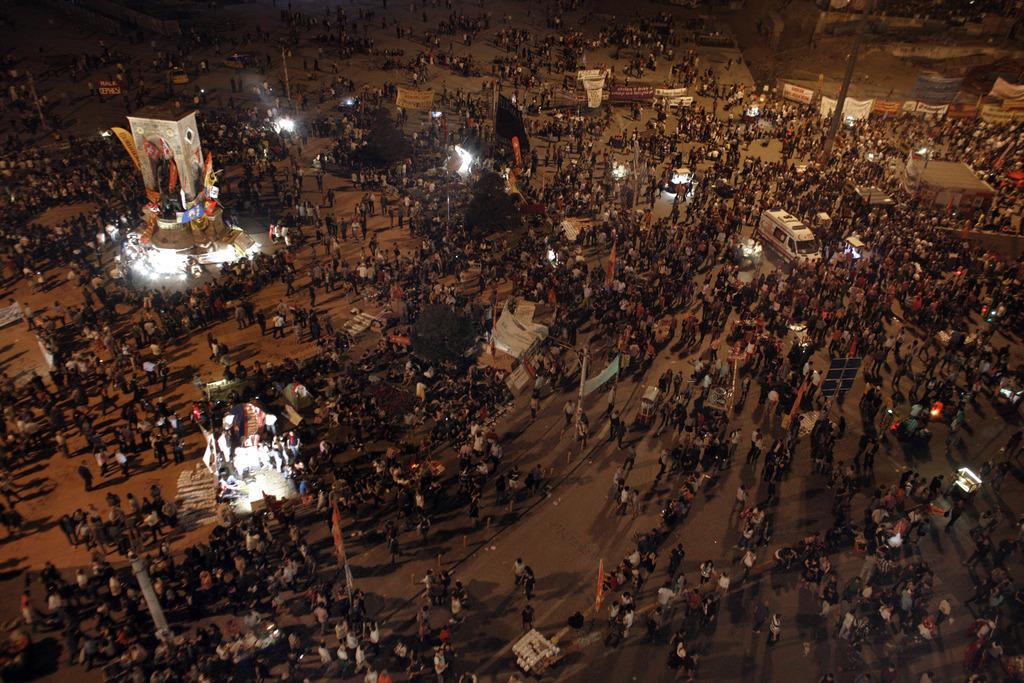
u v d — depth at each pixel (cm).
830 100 7244
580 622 2675
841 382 3450
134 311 4338
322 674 2495
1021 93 6994
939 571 2931
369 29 9356
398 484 3159
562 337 4172
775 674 2545
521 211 5259
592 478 3316
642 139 6881
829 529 3073
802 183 5822
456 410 3609
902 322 4341
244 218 5350
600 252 5031
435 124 6894
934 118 7225
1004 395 3775
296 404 3600
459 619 2670
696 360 4016
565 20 10200
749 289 4438
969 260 4722
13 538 2959
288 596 2747
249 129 6456
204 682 2328
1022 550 3034
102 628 2506
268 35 8962
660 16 10162
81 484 3219
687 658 2505
